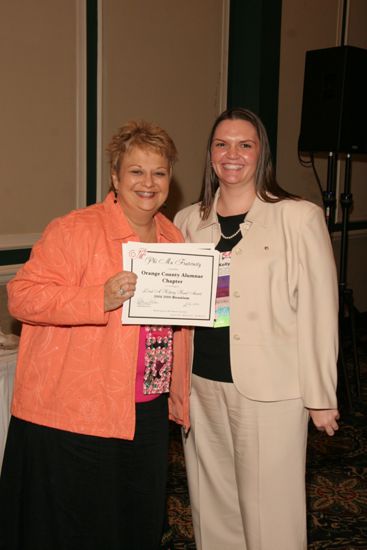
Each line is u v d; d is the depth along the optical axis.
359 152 4.38
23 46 3.60
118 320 1.72
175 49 4.54
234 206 2.00
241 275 1.91
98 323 1.66
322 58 4.28
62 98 3.85
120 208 1.83
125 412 1.72
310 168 5.66
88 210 1.82
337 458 3.46
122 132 1.79
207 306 1.77
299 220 1.87
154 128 1.78
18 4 3.54
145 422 1.83
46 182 3.83
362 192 6.29
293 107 5.39
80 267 1.73
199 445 2.09
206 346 2.00
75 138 3.96
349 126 4.25
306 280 1.87
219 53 4.91
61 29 3.78
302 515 1.99
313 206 1.90
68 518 1.76
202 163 4.89
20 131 3.66
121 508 1.83
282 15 5.08
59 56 3.79
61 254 1.72
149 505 1.89
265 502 1.95
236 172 1.93
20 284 1.72
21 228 3.75
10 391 2.21
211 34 4.81
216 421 2.03
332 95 4.23
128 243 1.71
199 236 2.05
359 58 4.23
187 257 1.74
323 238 1.88
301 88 5.43
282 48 5.15
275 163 5.29
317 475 3.25
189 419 2.09
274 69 5.05
